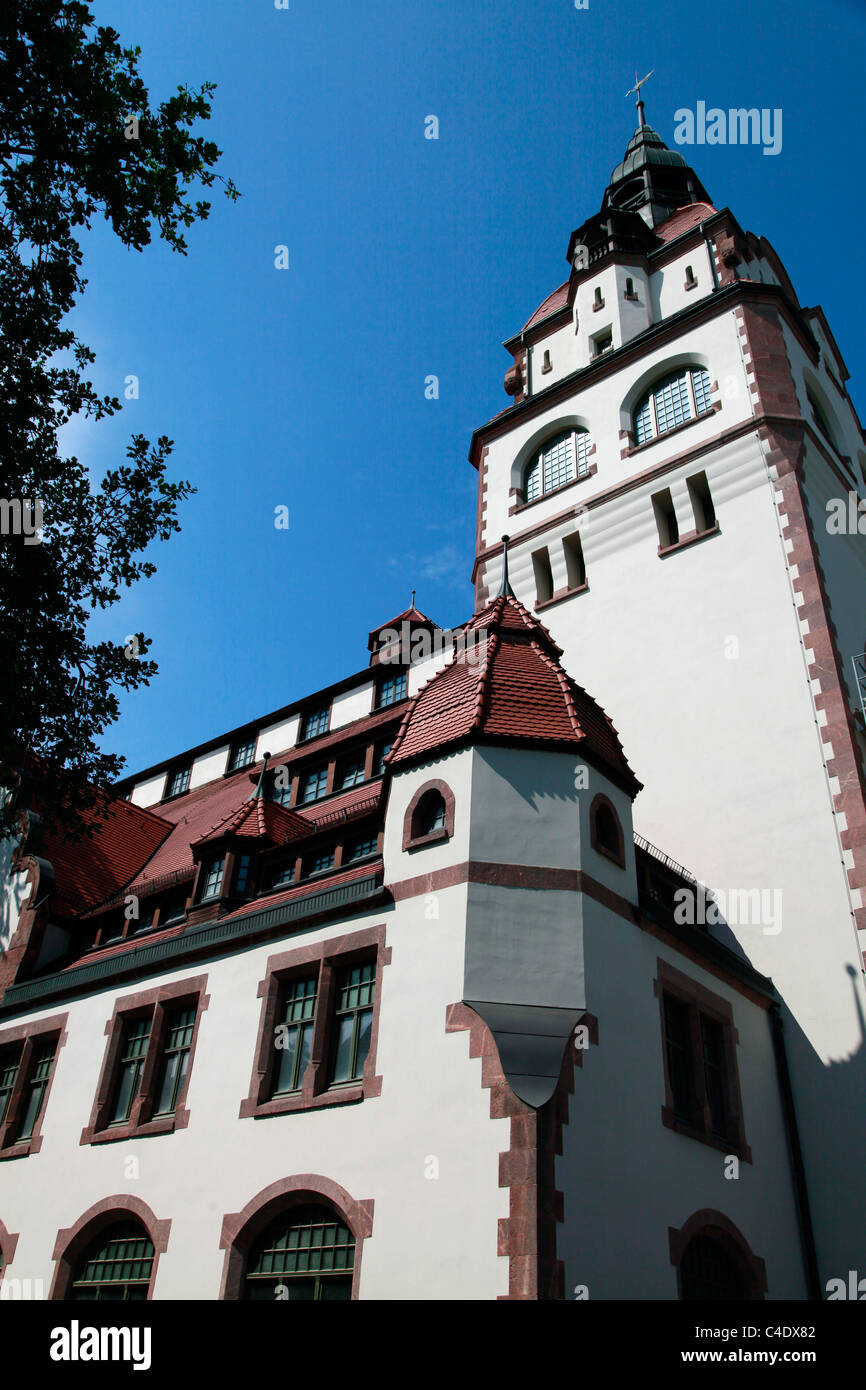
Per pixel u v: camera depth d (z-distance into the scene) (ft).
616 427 100.37
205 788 117.29
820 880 67.92
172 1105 59.21
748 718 76.89
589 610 92.53
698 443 91.97
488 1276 39.93
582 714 60.03
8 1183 64.69
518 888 50.93
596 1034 48.14
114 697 53.52
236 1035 57.16
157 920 77.97
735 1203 54.39
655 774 79.82
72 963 78.59
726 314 97.55
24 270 50.42
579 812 54.39
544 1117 42.39
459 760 55.77
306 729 109.50
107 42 48.42
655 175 136.05
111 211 48.70
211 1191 52.42
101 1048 65.57
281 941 58.49
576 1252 41.11
